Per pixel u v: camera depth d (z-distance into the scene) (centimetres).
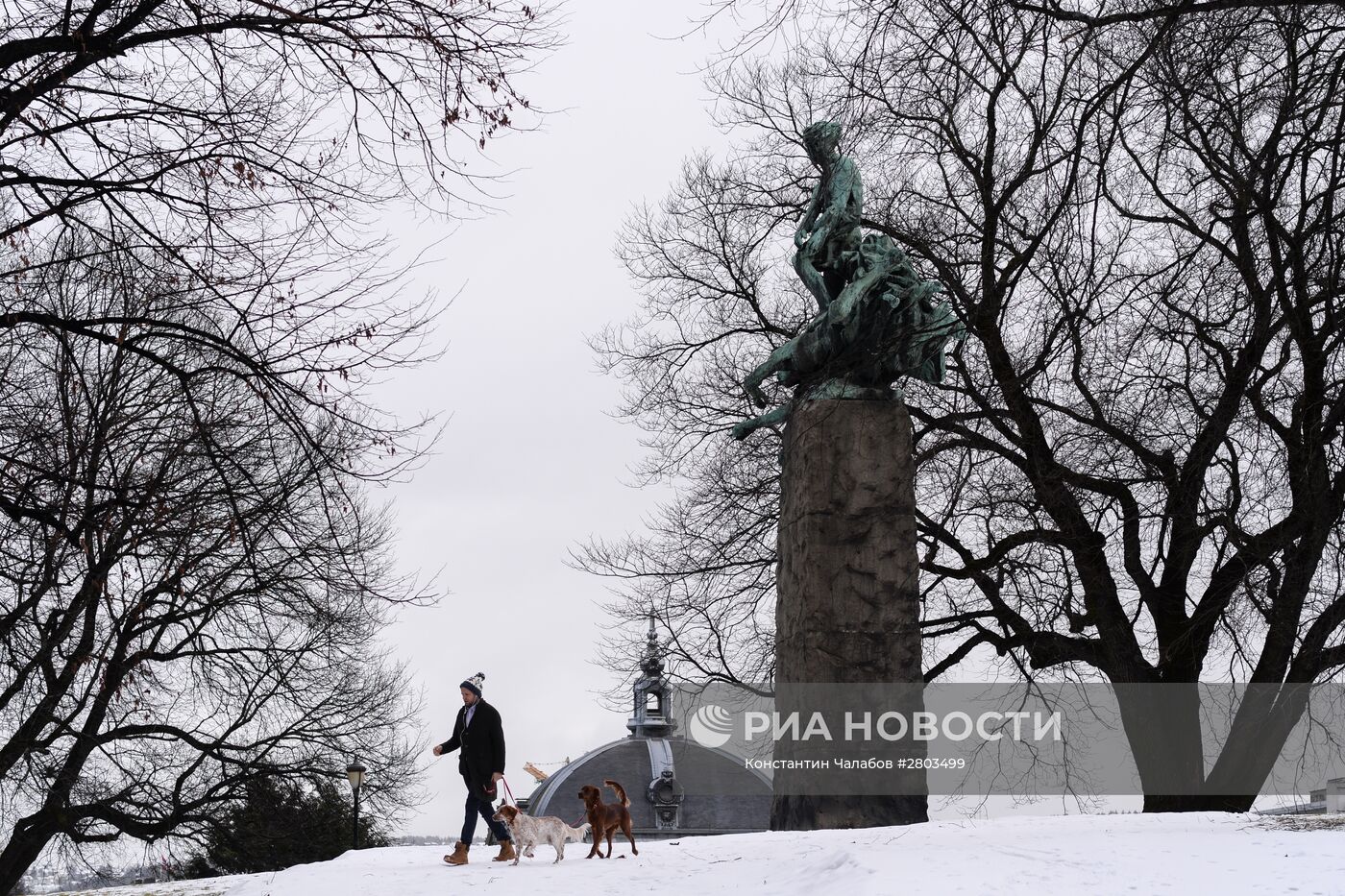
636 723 6912
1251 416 1900
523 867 1382
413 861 1599
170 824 2744
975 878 1053
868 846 1296
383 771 3150
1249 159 1691
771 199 2666
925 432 2372
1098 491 2173
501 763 1471
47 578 1440
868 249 1877
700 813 6538
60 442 1428
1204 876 1047
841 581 1800
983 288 2019
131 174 1282
